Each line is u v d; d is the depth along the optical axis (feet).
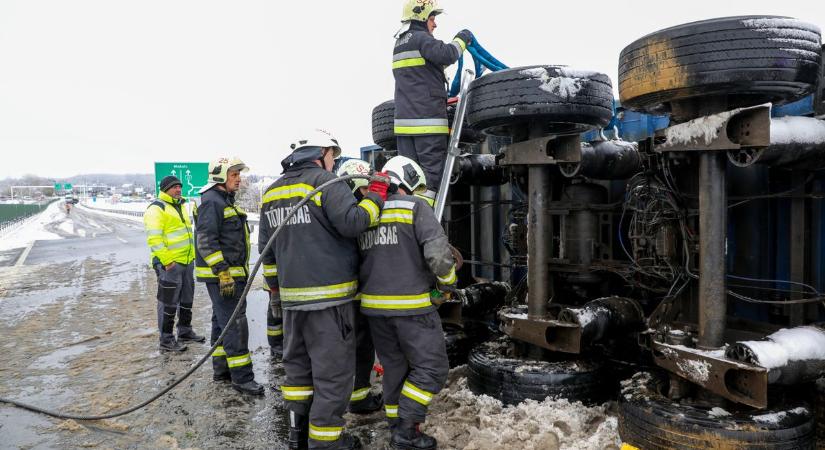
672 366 11.52
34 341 24.32
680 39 10.53
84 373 19.47
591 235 16.28
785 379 10.44
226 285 16.43
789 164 11.84
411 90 15.01
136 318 28.32
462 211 21.56
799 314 13.26
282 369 19.42
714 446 10.22
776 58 10.10
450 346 17.90
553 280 16.99
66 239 98.68
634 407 11.41
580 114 13.46
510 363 14.73
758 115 10.02
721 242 11.09
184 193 61.87
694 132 10.96
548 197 14.58
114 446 13.64
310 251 11.89
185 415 15.43
